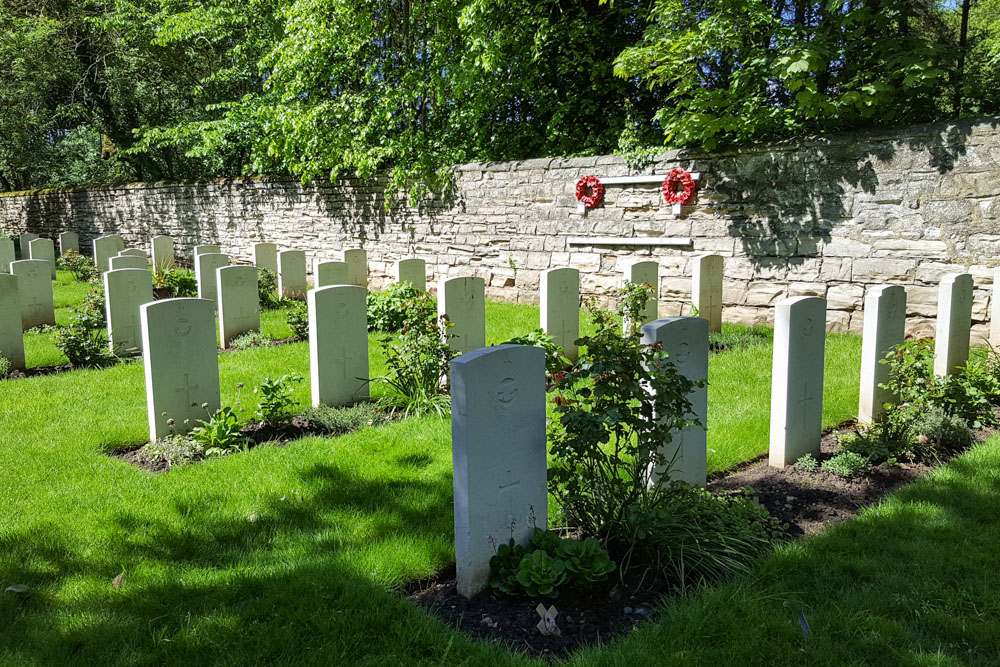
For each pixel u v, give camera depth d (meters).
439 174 14.13
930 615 3.26
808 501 4.64
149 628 3.22
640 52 10.35
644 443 3.94
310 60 15.26
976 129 8.29
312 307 6.51
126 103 23.72
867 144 9.13
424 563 3.84
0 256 17.17
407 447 5.55
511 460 3.68
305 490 4.75
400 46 15.52
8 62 22.11
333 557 3.85
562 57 13.57
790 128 9.90
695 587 3.63
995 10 13.13
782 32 9.71
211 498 4.62
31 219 26.69
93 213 23.80
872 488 4.84
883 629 3.16
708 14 10.52
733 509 4.14
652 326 4.42
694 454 4.69
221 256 11.94
